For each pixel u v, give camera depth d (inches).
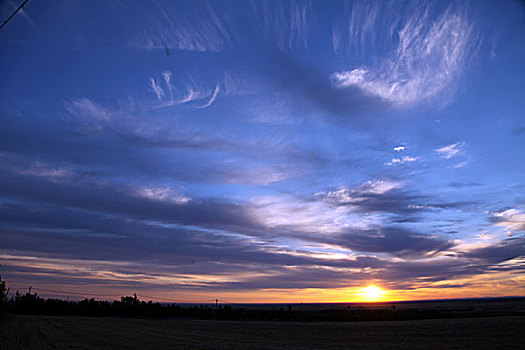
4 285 2480.3
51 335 1092.5
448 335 987.3
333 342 908.6
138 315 2886.3
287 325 1640.0
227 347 800.9
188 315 2802.7
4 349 778.8
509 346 725.9
